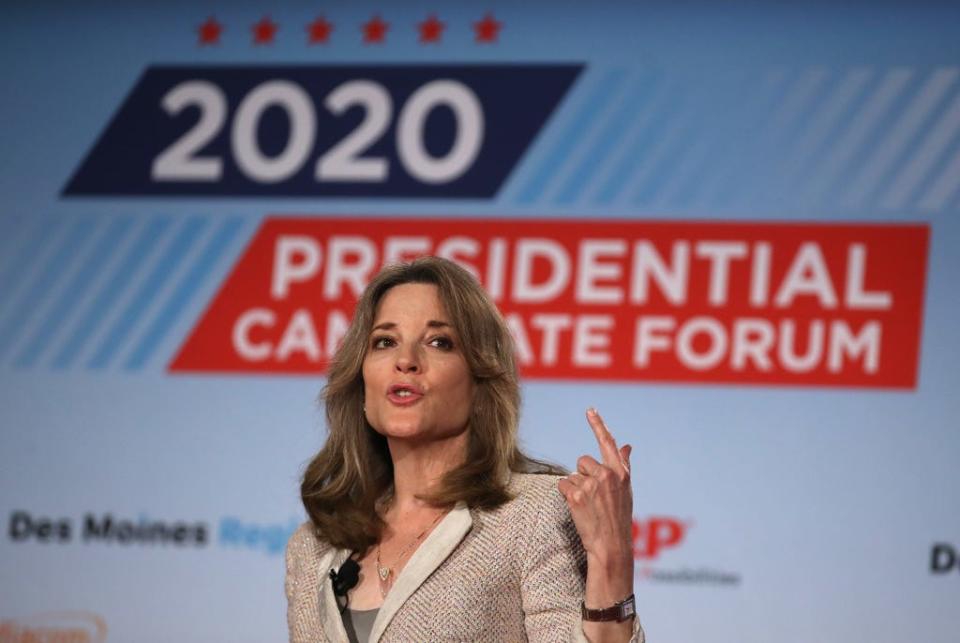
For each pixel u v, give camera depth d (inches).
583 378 505.4
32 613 526.0
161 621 518.9
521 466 255.3
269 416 526.0
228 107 550.9
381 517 257.3
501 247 520.4
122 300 544.4
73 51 564.4
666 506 489.7
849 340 489.4
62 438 537.0
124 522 527.5
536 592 233.1
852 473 480.4
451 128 533.3
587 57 526.9
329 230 534.6
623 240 512.1
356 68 544.7
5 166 559.5
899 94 501.0
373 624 238.8
